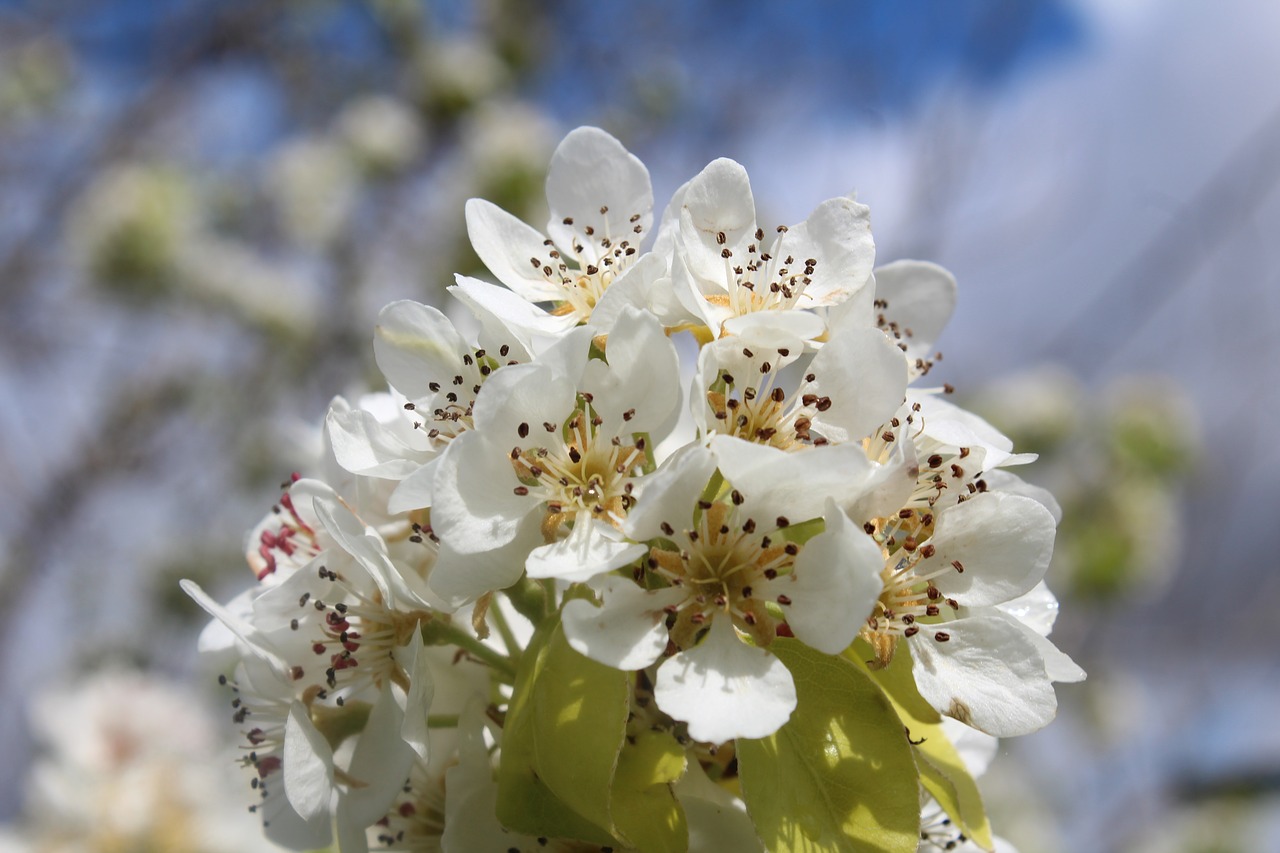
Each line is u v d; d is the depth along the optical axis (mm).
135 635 516
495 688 162
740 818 146
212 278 543
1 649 481
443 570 143
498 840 148
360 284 574
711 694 134
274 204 608
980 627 145
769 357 148
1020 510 147
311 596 155
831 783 139
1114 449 522
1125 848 541
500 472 144
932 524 150
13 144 553
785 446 148
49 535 501
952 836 173
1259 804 554
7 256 523
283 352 555
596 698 138
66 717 310
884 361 145
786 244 157
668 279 152
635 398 146
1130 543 506
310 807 146
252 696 166
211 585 531
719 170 156
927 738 161
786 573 141
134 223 520
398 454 154
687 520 140
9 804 426
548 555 139
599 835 139
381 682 153
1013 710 141
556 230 169
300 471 227
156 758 309
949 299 177
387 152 585
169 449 542
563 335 147
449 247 516
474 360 156
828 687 143
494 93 616
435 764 162
